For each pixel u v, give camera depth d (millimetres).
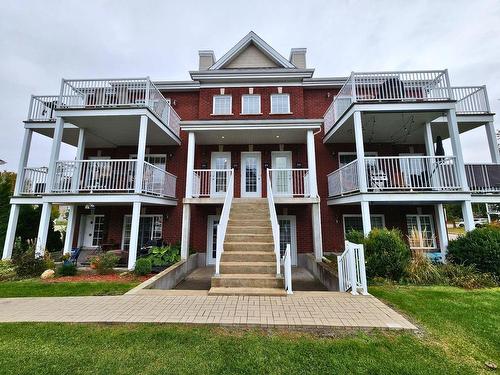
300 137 11391
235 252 7223
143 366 2984
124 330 3869
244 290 5672
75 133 11648
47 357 3158
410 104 8758
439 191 8391
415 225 11500
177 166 12336
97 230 12180
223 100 13102
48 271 7461
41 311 4605
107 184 9562
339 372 2877
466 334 3791
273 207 8148
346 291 5918
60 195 8758
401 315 4445
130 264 8164
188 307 4754
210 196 10875
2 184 12492
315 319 4164
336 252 11211
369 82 9531
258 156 12328
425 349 3363
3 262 8555
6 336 3676
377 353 3256
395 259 6785
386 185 8789
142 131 8977
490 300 5215
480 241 7195
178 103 13164
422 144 12336
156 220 11961
